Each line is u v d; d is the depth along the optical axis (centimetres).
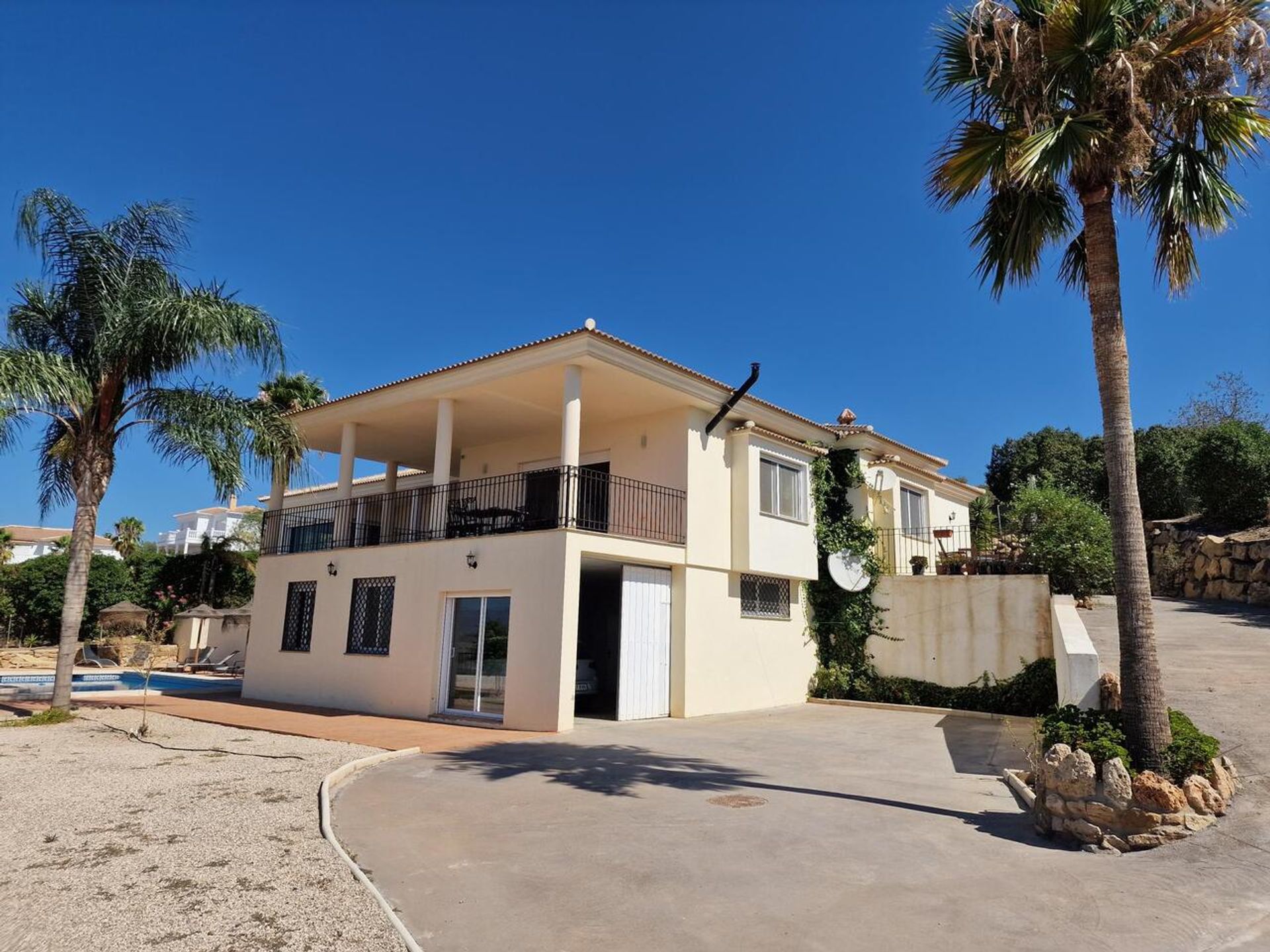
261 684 1709
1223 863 505
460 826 621
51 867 495
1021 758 950
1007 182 756
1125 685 622
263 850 537
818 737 1133
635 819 644
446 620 1377
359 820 639
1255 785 623
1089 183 709
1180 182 719
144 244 1327
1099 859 531
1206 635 1333
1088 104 701
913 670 1614
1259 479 2005
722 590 1510
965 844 571
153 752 943
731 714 1452
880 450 1909
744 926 419
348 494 1691
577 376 1286
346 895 454
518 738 1087
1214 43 661
